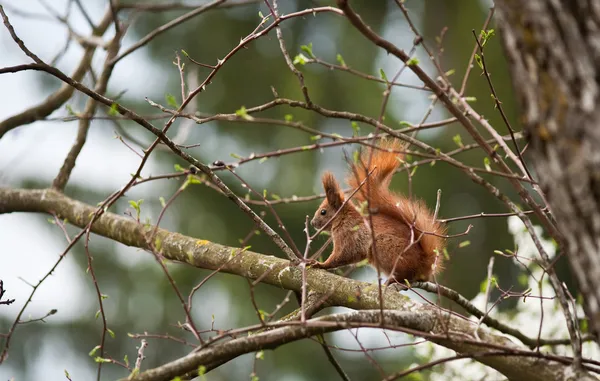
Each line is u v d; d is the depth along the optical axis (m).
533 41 4.08
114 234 8.77
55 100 10.05
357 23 5.12
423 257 8.40
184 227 19.55
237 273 7.42
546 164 4.18
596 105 3.96
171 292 19.94
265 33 6.35
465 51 19.94
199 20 20.52
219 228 19.59
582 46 3.97
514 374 5.31
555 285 5.32
